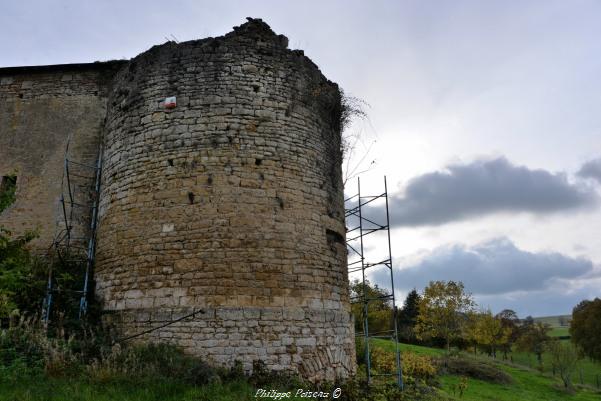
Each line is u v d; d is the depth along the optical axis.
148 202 10.09
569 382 27.48
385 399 10.75
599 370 43.00
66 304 10.30
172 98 10.61
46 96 13.70
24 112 13.60
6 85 13.91
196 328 9.05
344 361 10.27
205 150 10.13
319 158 11.21
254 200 9.94
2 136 13.41
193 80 10.67
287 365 9.17
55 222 12.48
